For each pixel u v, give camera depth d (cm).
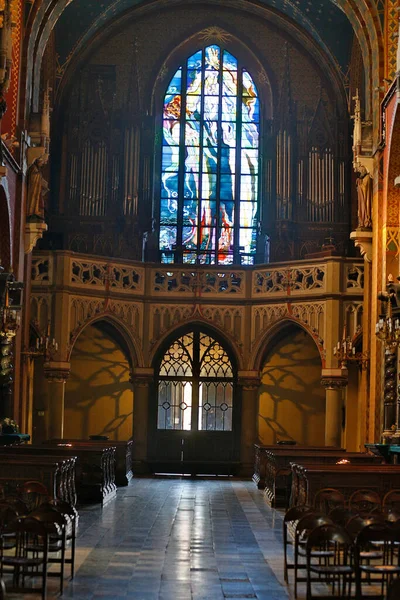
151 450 3356
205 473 3350
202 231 3538
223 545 1677
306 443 3409
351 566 1166
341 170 3431
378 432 2653
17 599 1182
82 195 3412
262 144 3541
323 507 1720
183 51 3600
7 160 2470
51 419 3094
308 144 3444
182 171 3562
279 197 3419
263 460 2852
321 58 3500
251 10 3547
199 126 3584
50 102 3384
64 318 3120
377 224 2686
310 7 3406
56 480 1827
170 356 3384
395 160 2558
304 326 3191
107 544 1666
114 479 2656
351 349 2905
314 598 1168
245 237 3541
